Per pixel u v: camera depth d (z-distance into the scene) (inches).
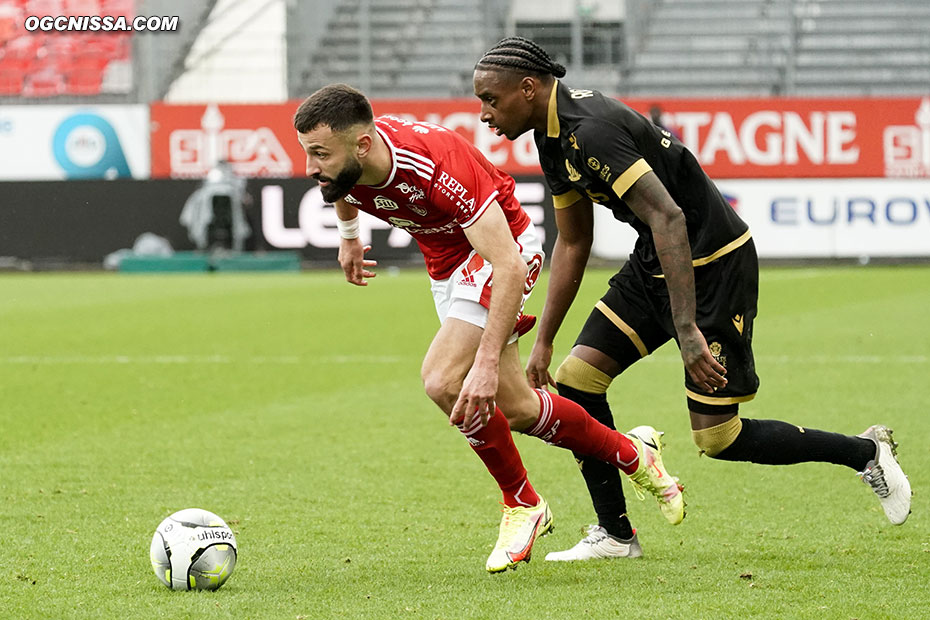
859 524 620.1
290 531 612.4
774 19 3371.1
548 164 554.9
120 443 870.4
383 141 494.9
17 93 3245.6
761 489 711.7
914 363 1262.3
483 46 3417.8
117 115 2928.2
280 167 2947.8
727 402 552.7
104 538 591.2
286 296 2223.2
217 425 949.2
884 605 459.8
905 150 2832.2
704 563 542.6
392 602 471.8
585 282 2460.6
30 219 2893.7
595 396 588.4
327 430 925.8
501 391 532.1
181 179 2888.8
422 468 780.0
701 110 2861.7
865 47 3280.0
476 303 536.1
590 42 3319.4
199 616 452.1
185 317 1854.1
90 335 1616.6
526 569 537.0
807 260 2864.2
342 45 3457.2
